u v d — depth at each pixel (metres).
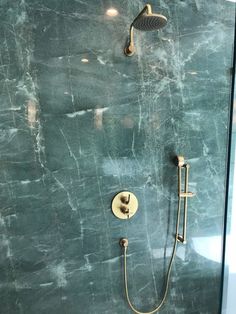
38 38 1.52
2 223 1.59
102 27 1.58
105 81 1.62
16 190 1.59
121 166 1.69
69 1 1.54
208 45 1.73
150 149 1.72
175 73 1.70
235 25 1.67
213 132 1.80
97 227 1.70
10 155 1.56
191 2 1.68
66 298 1.71
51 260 1.67
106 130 1.65
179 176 1.72
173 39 1.68
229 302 1.83
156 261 1.81
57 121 1.59
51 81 1.56
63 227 1.66
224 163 1.83
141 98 1.67
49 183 1.62
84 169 1.65
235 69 1.72
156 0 1.63
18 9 1.49
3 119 1.53
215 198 1.85
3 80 1.51
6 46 1.50
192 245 1.86
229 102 1.79
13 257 1.62
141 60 1.65
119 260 1.75
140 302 1.82
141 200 1.74
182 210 1.80
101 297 1.76
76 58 1.57
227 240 1.81
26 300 1.66
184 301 1.90
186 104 1.74
